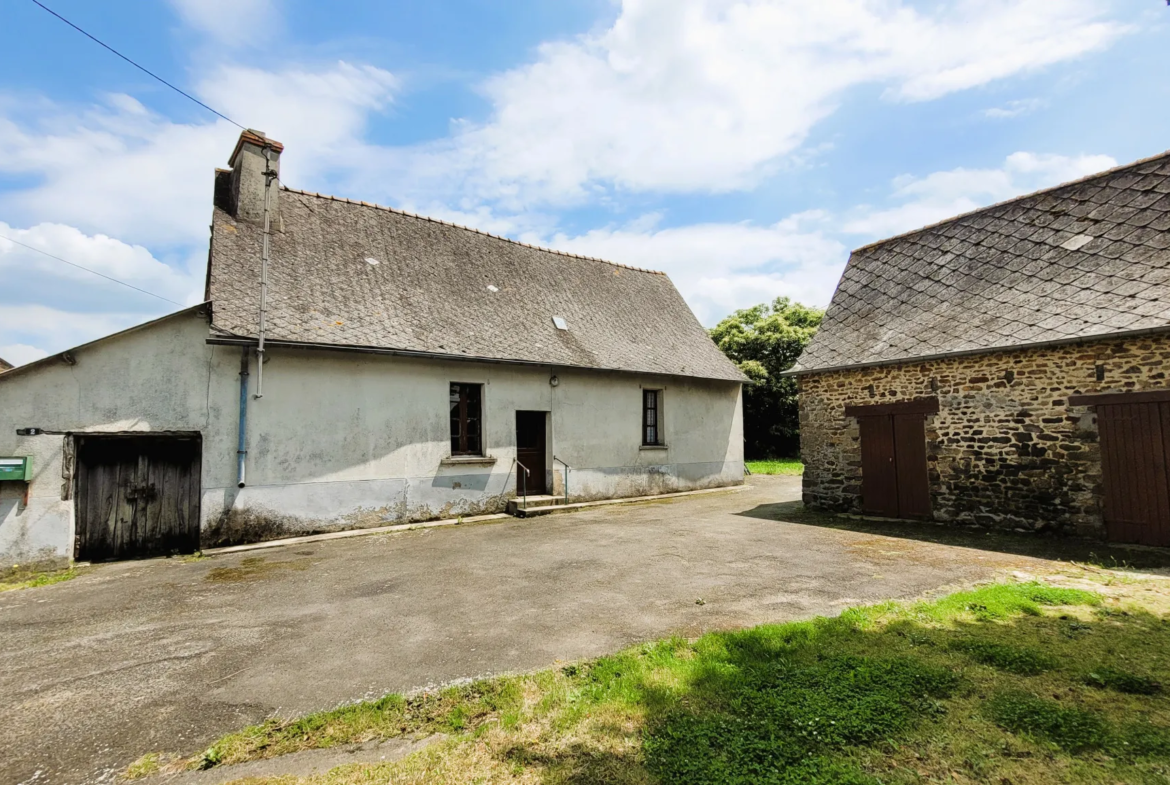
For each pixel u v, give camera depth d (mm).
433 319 11242
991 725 3006
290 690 3693
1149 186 9016
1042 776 2586
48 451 7496
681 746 2828
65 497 7574
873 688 3387
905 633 4348
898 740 2873
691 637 4438
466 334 11359
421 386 10570
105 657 4328
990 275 10117
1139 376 7609
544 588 5980
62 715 3418
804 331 28734
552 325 13375
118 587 6469
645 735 2967
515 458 11766
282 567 7230
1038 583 5809
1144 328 7348
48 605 5824
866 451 10812
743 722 3039
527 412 12438
